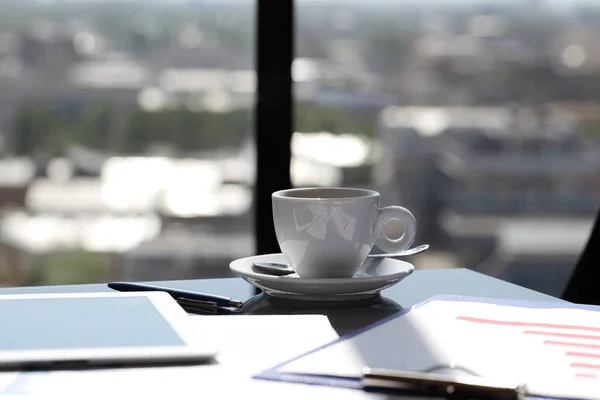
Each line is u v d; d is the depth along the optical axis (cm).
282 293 86
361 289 84
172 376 60
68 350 63
